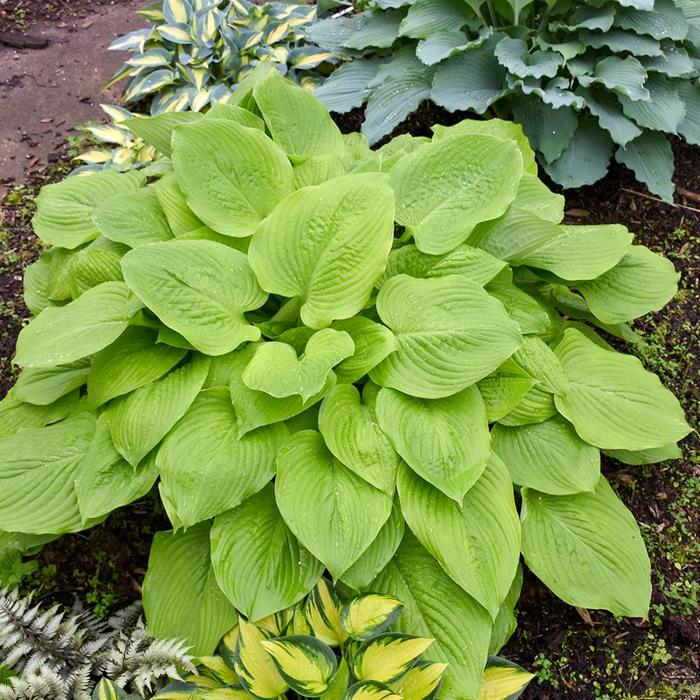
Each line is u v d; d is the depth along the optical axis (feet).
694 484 4.67
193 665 3.49
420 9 5.90
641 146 5.66
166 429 3.62
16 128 6.88
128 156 6.17
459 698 3.44
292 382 3.53
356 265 3.90
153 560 3.80
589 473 3.92
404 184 4.37
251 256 4.00
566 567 3.86
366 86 6.02
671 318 5.42
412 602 3.66
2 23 8.04
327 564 3.42
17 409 4.20
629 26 5.58
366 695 3.18
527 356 4.06
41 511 3.74
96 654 3.61
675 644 4.15
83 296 3.98
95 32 8.09
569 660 4.08
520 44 5.57
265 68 5.07
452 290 3.88
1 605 3.60
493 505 3.68
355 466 3.56
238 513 3.70
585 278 4.30
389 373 3.80
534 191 4.61
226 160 4.31
